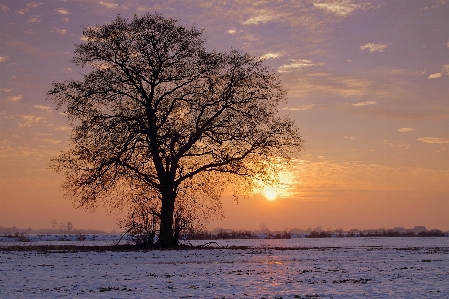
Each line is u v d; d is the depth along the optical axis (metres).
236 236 107.06
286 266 30.75
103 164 43.34
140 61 44.88
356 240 86.81
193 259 35.72
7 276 25.31
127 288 21.39
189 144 44.72
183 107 45.41
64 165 44.09
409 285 22.16
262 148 45.72
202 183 46.12
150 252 42.09
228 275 25.95
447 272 27.12
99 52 45.03
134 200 44.97
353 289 21.06
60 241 84.00
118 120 44.09
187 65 45.22
